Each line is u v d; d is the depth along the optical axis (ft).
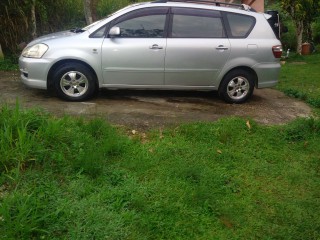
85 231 10.34
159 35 20.58
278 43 22.02
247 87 22.16
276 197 13.52
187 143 16.48
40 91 22.29
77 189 12.09
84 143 14.57
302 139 18.35
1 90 22.21
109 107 20.04
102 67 20.24
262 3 45.37
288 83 30.27
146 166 14.11
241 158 15.84
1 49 30.07
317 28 52.75
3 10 30.83
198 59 20.83
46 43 20.02
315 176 15.19
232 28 21.43
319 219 12.43
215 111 20.85
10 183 11.98
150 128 17.67
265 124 19.69
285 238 11.43
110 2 45.75
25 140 13.05
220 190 13.44
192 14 21.02
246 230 11.65
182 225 11.44
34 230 10.00
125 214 11.21
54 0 35.50
